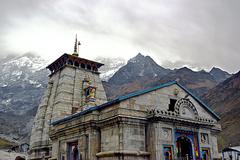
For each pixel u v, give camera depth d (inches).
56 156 1467.8
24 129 5964.6
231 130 4060.0
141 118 1211.9
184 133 1272.1
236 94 5433.1
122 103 1187.9
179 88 1422.2
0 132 5452.8
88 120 1262.3
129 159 1130.0
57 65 2097.7
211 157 1338.6
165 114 1209.4
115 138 1162.0
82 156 1247.5
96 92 2021.4
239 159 1934.1
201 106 1473.9
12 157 2979.8
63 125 1465.3
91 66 2092.8
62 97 1825.8
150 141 1194.0
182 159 1218.6
